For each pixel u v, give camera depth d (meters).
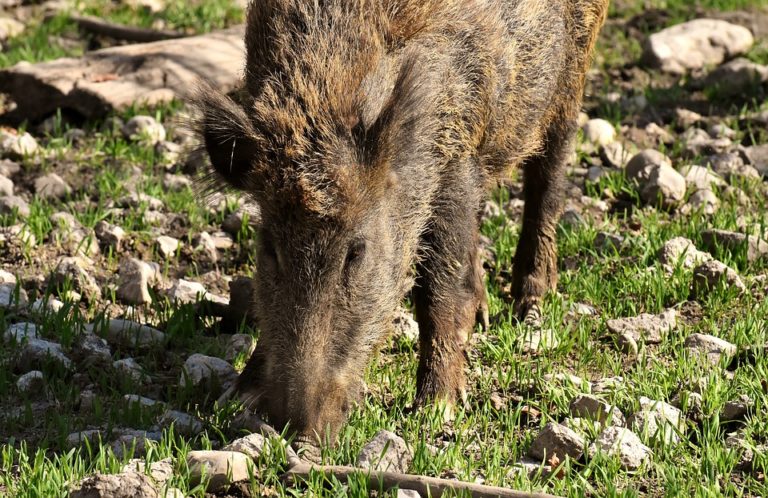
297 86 8.90
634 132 17.75
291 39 9.23
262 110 8.77
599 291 12.75
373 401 10.48
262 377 10.10
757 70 19.39
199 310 12.20
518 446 9.67
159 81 18.22
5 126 17.72
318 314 8.74
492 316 12.62
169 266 13.61
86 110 17.61
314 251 8.67
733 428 9.98
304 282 8.69
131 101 17.73
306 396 8.62
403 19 9.63
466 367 11.19
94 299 12.37
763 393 10.24
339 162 8.66
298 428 8.63
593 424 9.71
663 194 15.17
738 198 15.15
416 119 9.13
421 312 10.43
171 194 15.19
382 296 9.23
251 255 13.80
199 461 8.73
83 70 18.20
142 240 14.05
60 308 11.61
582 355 11.34
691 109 18.77
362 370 9.25
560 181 13.00
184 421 9.82
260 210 9.05
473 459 9.33
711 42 20.80
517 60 10.84
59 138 16.78
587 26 12.44
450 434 9.91
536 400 10.62
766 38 21.67
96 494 8.10
